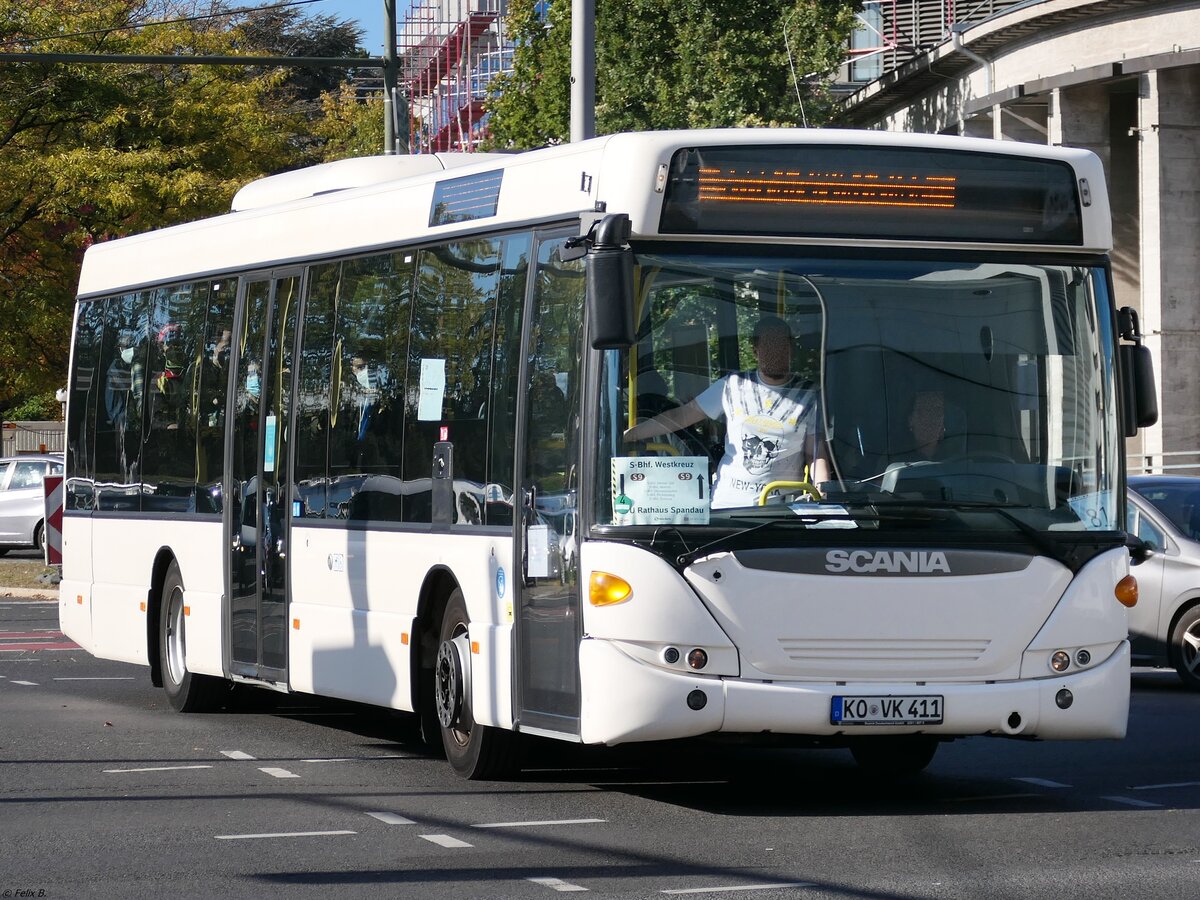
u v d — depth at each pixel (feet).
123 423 61.77
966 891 29.86
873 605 36.50
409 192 46.16
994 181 38.34
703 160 37.01
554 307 39.06
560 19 156.76
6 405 184.85
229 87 157.99
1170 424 134.82
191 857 33.14
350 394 47.85
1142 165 134.72
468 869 31.89
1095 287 38.88
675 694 35.86
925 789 41.68
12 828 36.24
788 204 37.35
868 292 37.55
